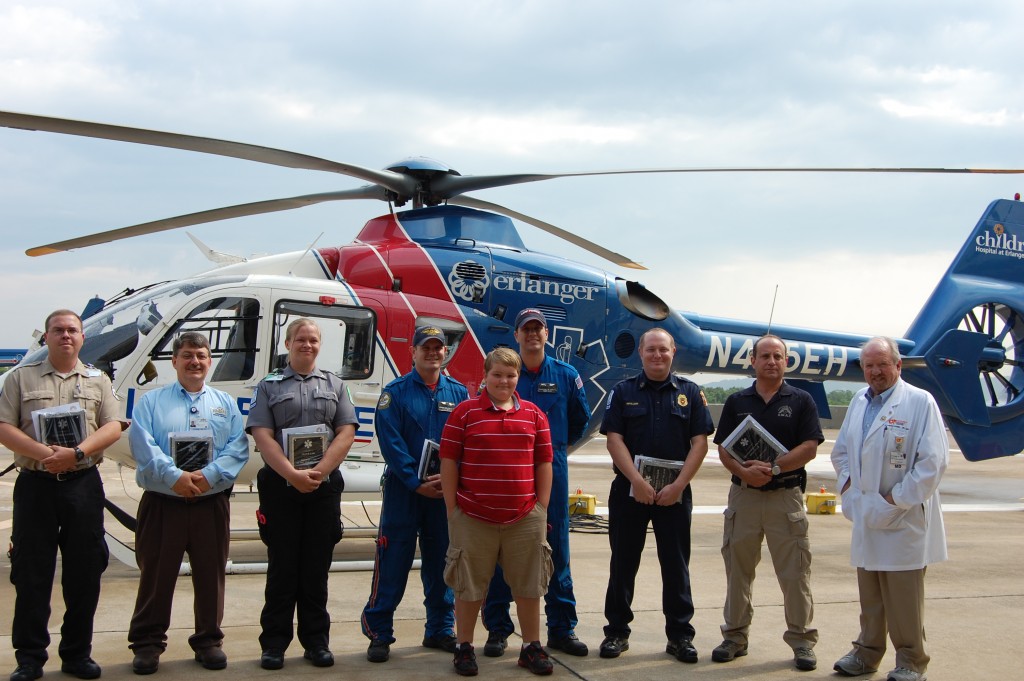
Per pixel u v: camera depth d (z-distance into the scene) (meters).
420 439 5.23
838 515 12.02
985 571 8.08
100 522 4.65
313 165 8.61
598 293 9.65
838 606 6.60
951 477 19.62
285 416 4.91
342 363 8.23
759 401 5.29
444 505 5.27
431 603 5.30
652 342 5.31
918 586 4.74
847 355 12.51
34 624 4.43
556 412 5.39
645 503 5.13
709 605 6.62
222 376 7.83
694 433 5.24
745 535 5.20
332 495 4.95
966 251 14.70
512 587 4.89
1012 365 15.08
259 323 7.96
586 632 5.80
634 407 5.27
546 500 4.93
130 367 7.66
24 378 4.53
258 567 7.29
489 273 9.04
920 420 4.77
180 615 5.92
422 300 8.68
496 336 8.94
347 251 8.77
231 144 7.98
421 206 9.80
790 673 4.95
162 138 7.71
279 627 4.83
